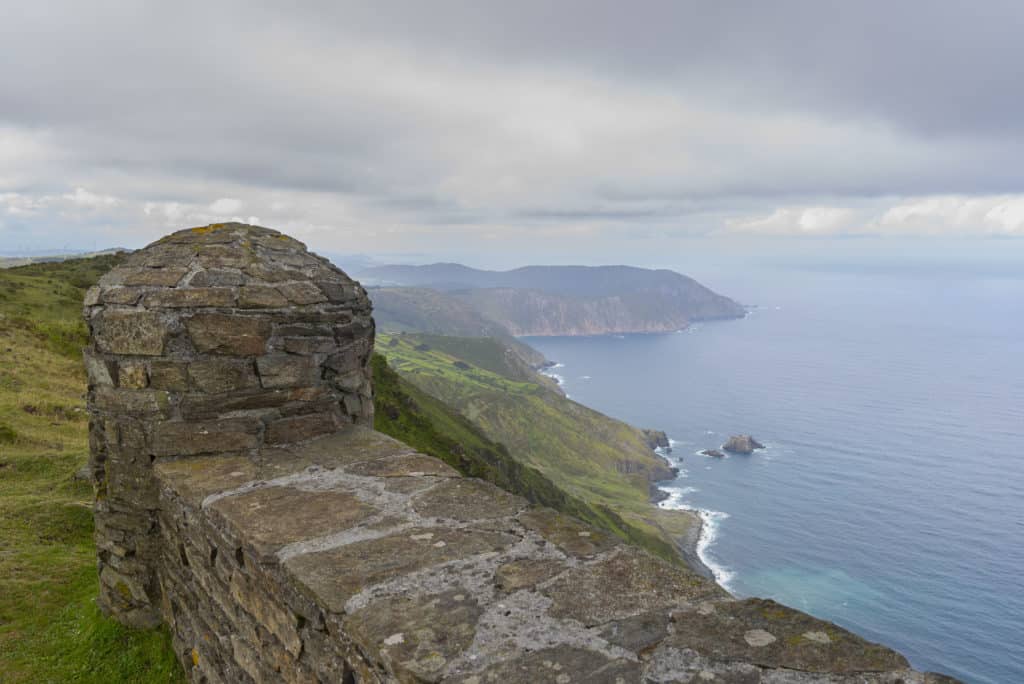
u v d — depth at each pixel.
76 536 12.52
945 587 122.56
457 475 5.51
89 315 6.53
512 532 4.31
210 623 5.41
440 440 49.12
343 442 6.54
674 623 3.14
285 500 5.05
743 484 180.50
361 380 7.45
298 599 3.83
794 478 187.50
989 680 95.44
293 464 5.93
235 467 5.89
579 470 169.62
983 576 128.00
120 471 6.55
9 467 16.64
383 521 4.57
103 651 6.84
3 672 6.84
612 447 190.62
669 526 140.62
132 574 6.79
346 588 3.63
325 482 5.43
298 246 7.37
